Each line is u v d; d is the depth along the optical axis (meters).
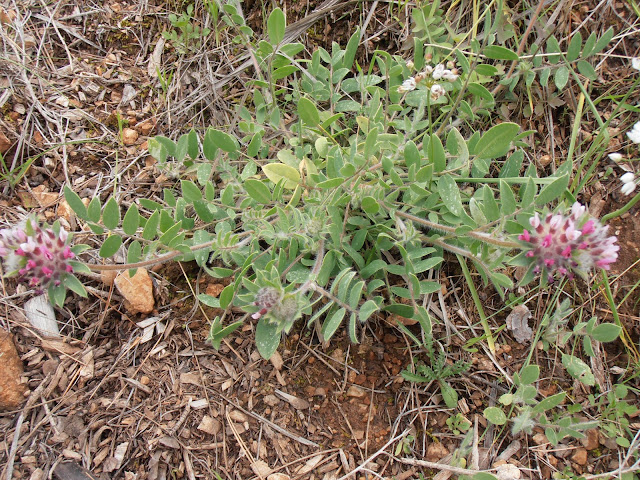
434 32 0.34
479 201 0.30
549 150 0.34
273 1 0.37
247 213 0.29
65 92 0.35
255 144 0.30
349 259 0.30
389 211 0.29
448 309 0.31
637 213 0.32
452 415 0.28
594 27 0.35
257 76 0.37
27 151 0.33
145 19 0.38
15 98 0.34
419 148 0.33
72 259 0.23
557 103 0.34
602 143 0.33
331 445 0.27
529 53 0.35
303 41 0.37
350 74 0.37
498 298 0.31
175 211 0.29
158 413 0.27
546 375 0.29
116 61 0.36
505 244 0.24
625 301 0.30
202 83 0.36
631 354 0.29
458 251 0.27
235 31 0.37
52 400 0.27
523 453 0.27
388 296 0.30
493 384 0.29
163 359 0.29
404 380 0.29
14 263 0.22
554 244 0.22
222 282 0.30
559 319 0.29
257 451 0.27
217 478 0.26
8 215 0.31
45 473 0.25
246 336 0.29
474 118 0.31
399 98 0.33
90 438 0.26
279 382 0.28
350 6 0.37
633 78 0.34
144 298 0.29
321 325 0.30
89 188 0.33
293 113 0.36
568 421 0.25
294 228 0.28
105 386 0.28
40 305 0.29
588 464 0.27
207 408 0.27
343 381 0.29
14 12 0.36
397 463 0.27
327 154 0.30
